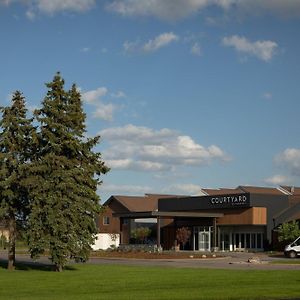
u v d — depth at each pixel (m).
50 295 21.47
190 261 47.34
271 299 18.89
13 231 36.34
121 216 68.38
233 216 66.69
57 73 35.84
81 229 35.03
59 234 34.28
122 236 75.88
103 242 77.94
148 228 81.12
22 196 36.25
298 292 20.86
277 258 51.19
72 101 36.34
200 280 27.05
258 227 66.19
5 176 35.41
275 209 66.00
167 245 74.44
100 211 36.25
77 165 35.81
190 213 65.69
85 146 36.38
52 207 34.19
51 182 34.47
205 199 69.88
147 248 63.84
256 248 66.00
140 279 28.17
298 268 36.69
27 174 34.81
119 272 33.16
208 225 69.75
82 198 35.09
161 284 25.45
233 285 24.23
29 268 37.00
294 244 52.25
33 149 35.91
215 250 66.00
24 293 22.44
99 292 22.45
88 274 31.91
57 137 35.28
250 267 38.06
